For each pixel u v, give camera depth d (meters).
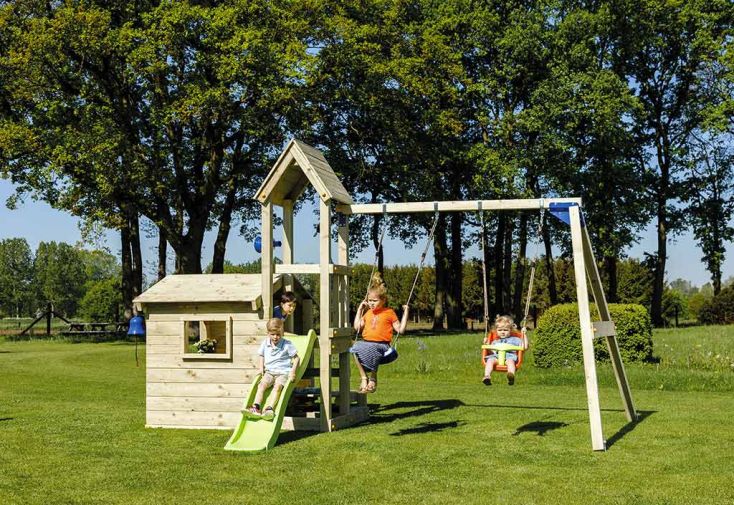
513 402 13.65
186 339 11.34
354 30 33.06
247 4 30.59
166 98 30.94
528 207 10.38
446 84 37.56
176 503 6.94
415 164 37.97
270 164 33.03
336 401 12.50
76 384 17.39
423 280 61.84
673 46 41.38
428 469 8.21
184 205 33.62
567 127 36.47
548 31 38.50
